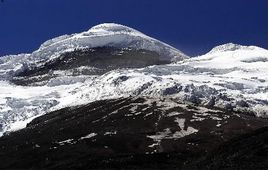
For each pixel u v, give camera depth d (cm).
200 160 19538
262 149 17500
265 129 19500
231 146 18950
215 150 19525
